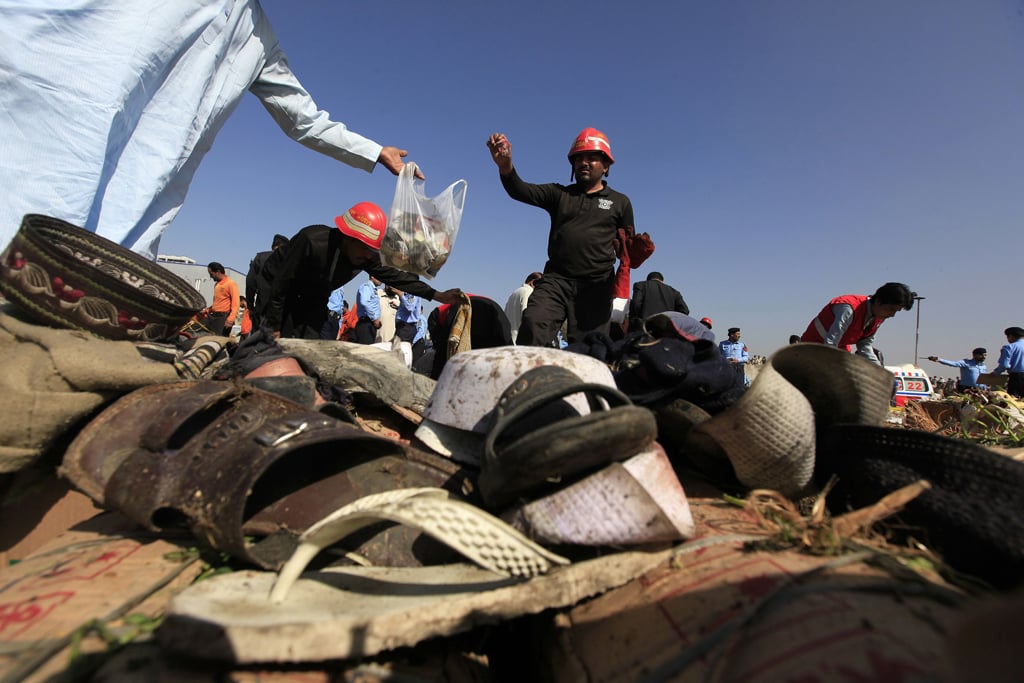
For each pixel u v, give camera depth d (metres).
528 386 1.63
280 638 1.00
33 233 1.85
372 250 3.91
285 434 1.43
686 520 1.37
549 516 1.31
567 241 4.32
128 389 1.87
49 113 2.75
